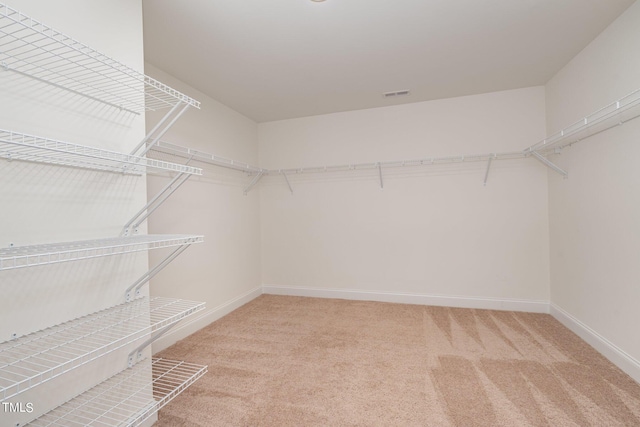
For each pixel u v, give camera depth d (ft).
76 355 3.61
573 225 7.81
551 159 9.04
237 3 5.22
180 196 8.16
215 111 9.82
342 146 11.43
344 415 4.83
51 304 3.39
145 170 4.65
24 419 3.13
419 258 10.66
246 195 11.45
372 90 9.37
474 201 10.05
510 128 9.65
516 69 8.15
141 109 4.61
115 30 4.24
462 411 4.86
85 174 3.82
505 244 9.78
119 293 4.21
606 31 6.22
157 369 6.31
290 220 12.15
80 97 3.74
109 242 3.59
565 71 7.93
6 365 2.81
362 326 8.62
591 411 4.77
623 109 5.14
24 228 3.18
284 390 5.54
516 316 9.14
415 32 6.29
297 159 12.00
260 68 7.73
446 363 6.41
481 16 5.79
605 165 6.42
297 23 5.86
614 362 6.15
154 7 5.26
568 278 8.11
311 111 11.25
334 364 6.47
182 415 4.86
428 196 10.53
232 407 5.06
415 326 8.52
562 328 8.13
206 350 7.22
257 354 6.98
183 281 8.16
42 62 3.33
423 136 10.52
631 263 5.64
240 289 10.87
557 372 5.92
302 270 12.02
